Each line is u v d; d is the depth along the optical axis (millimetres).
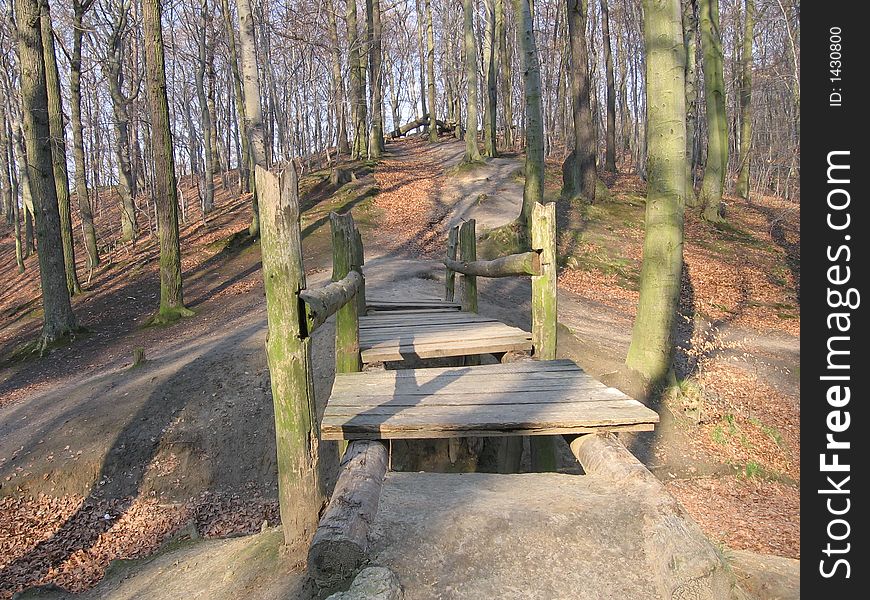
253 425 7660
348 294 3896
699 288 14750
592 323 11625
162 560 5281
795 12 19516
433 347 4766
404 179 25125
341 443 3580
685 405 7973
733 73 31484
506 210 20250
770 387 9469
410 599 1907
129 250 21188
